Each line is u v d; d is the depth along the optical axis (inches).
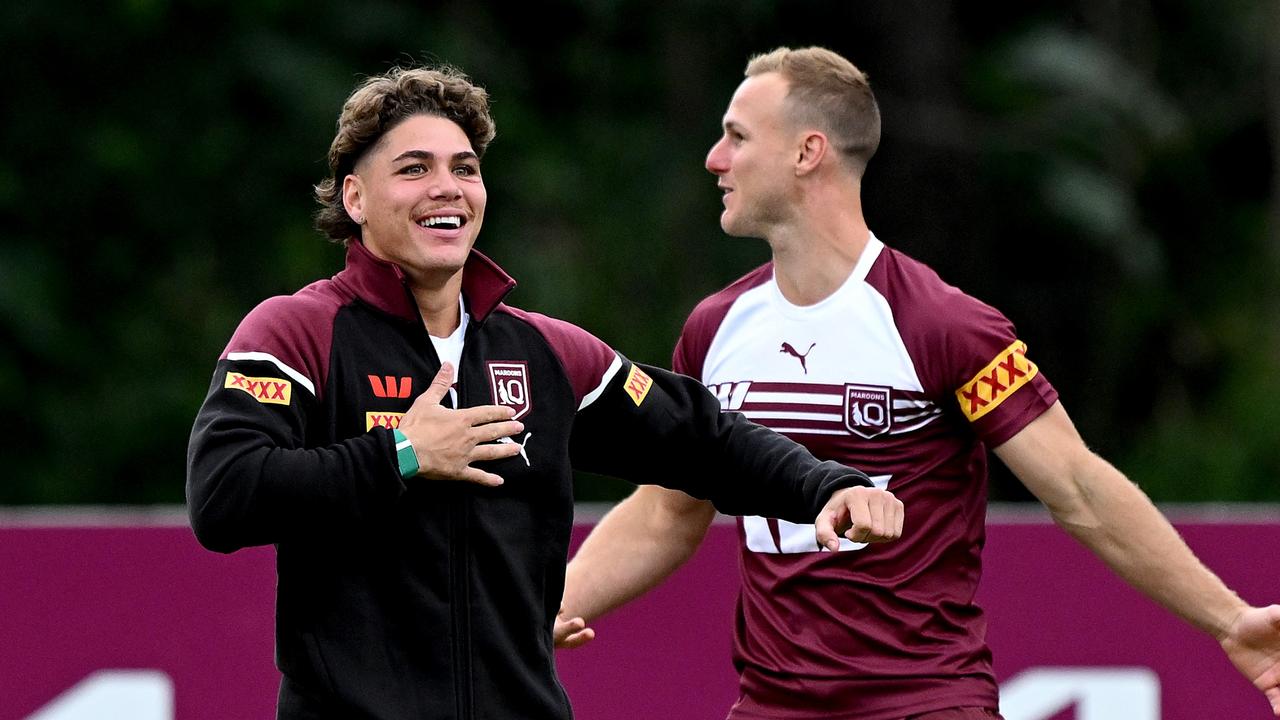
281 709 449.1
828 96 587.5
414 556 443.8
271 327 444.8
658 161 2092.8
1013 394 565.6
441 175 459.2
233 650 769.6
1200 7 2230.6
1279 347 2139.5
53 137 1934.1
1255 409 2042.3
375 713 436.5
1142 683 760.3
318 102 1943.9
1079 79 2047.2
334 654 439.2
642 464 497.0
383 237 462.3
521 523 460.8
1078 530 571.2
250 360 437.7
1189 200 2246.6
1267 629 553.0
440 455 427.8
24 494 1857.8
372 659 439.8
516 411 466.0
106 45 1936.5
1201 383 2198.6
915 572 571.8
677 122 2119.8
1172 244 2257.6
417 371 458.3
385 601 443.2
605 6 2092.8
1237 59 2251.5
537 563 463.5
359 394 450.0
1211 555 767.7
